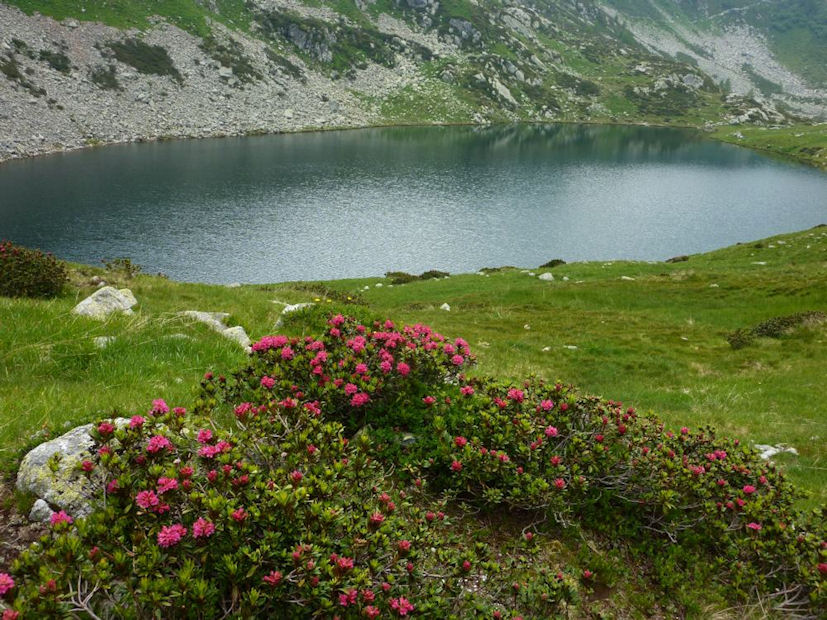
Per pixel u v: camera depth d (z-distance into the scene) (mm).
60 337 9852
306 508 4297
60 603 3273
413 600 4227
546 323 31750
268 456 5086
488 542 5680
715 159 177125
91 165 120438
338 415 6965
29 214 84000
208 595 3564
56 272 17688
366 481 5328
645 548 6074
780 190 129875
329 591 3848
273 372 7008
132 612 3518
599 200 116375
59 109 149500
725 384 20609
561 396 7148
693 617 5207
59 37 176875
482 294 41719
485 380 7914
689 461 6961
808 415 16531
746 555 5973
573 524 5922
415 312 36156
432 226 93062
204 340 11383
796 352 24484
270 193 108688
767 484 6754
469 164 151625
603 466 6422
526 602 4652
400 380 7023
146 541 3705
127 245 75000
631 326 31078
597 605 5168
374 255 78062
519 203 110875
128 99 172875
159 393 7750
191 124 177375
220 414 6832
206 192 105812
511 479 5973
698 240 90812
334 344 7992
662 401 18438
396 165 145000
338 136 197875
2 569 4059
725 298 35906
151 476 4180
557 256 81250
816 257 49031
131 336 10664
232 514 3830
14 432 6000
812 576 5352
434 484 6375
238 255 74750
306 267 72250
